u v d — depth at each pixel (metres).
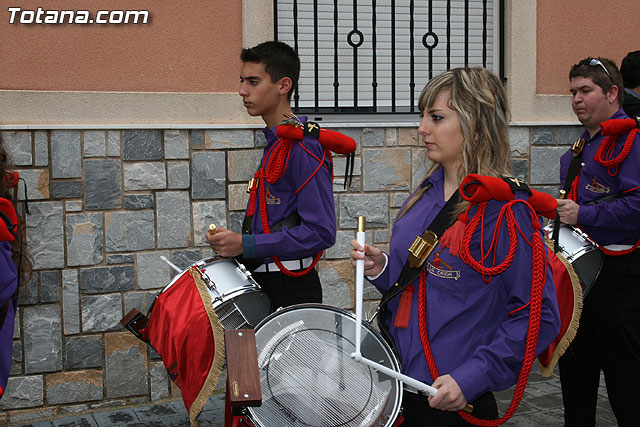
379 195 4.81
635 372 3.26
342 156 4.72
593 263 2.98
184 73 4.47
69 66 4.25
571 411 3.51
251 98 3.20
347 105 5.18
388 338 2.00
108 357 4.27
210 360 2.58
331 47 5.12
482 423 1.89
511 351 1.80
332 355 1.92
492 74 2.00
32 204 4.10
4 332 2.33
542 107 5.23
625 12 5.43
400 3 5.23
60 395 4.20
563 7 5.27
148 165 4.30
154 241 4.33
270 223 3.04
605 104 3.44
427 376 1.94
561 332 2.52
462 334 1.91
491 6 5.37
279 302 3.04
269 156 3.09
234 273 2.78
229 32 4.54
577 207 3.19
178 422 4.02
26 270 2.74
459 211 1.93
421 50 5.31
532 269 1.83
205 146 4.40
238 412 1.80
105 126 4.20
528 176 5.19
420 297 1.96
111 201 4.24
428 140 2.01
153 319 2.73
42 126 4.08
